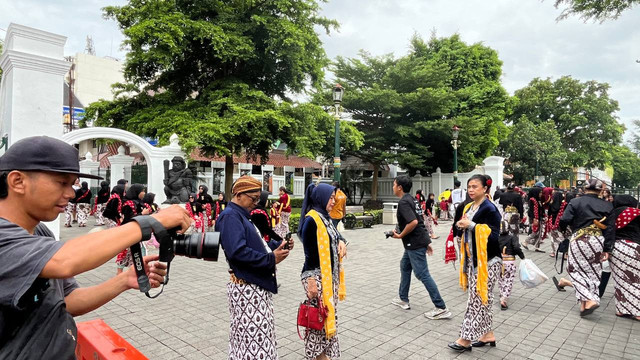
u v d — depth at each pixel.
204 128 12.72
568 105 38.00
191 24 13.66
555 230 9.15
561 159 28.36
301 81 17.53
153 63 15.43
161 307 5.14
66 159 1.12
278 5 15.05
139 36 12.93
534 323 4.76
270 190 25.00
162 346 3.89
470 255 3.86
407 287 5.19
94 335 1.97
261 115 13.33
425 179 23.64
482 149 24.75
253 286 2.49
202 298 5.57
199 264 7.99
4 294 0.96
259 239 2.67
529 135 27.88
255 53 15.84
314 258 3.04
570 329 4.55
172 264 7.96
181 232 1.25
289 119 14.30
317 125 16.33
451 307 5.30
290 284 6.48
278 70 17.05
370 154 22.12
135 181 14.02
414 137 22.67
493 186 20.52
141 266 1.24
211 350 3.80
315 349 2.97
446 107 21.25
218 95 14.89
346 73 22.53
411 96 20.47
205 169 21.80
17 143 1.10
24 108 7.88
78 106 29.17
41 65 8.05
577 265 5.14
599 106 36.97
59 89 8.34
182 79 16.75
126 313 4.89
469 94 22.86
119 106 16.11
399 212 4.86
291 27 14.57
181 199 11.30
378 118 22.52
